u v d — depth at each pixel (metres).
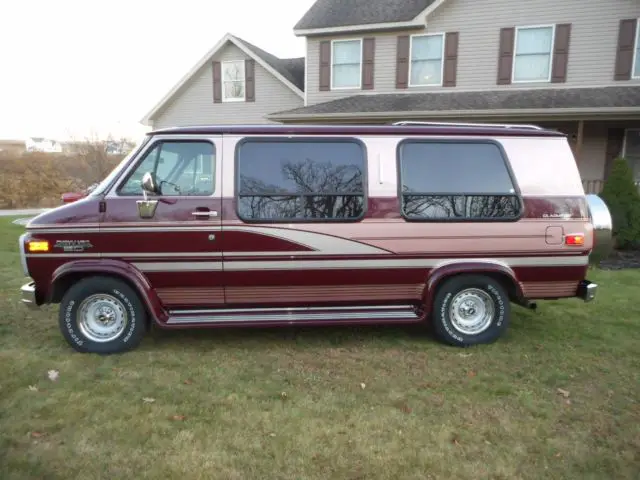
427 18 14.01
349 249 4.35
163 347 4.51
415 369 4.05
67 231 4.09
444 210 4.40
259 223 4.25
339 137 4.34
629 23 12.45
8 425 3.06
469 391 3.64
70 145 29.83
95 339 4.31
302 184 4.30
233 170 4.25
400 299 4.56
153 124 18.38
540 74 13.38
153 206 4.15
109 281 4.23
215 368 4.02
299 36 15.36
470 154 4.43
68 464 2.69
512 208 4.42
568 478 2.64
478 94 13.58
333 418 3.22
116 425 3.09
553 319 5.41
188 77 17.62
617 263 8.75
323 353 4.41
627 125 12.74
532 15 13.16
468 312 4.62
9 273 7.22
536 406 3.41
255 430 3.06
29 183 23.17
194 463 2.72
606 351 4.46
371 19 14.48
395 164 4.36
